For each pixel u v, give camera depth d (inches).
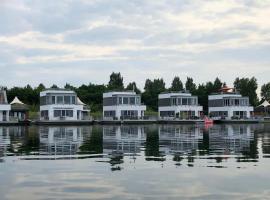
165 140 1760.6
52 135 2172.7
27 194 656.4
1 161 1026.1
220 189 688.4
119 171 858.8
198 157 1102.4
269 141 1686.8
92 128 3169.3
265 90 6963.6
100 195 649.6
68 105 4173.2
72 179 772.6
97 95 6053.2
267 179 765.9
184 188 695.1
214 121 4549.7
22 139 1846.7
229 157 1099.9
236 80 6806.1
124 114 4527.6
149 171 858.1
